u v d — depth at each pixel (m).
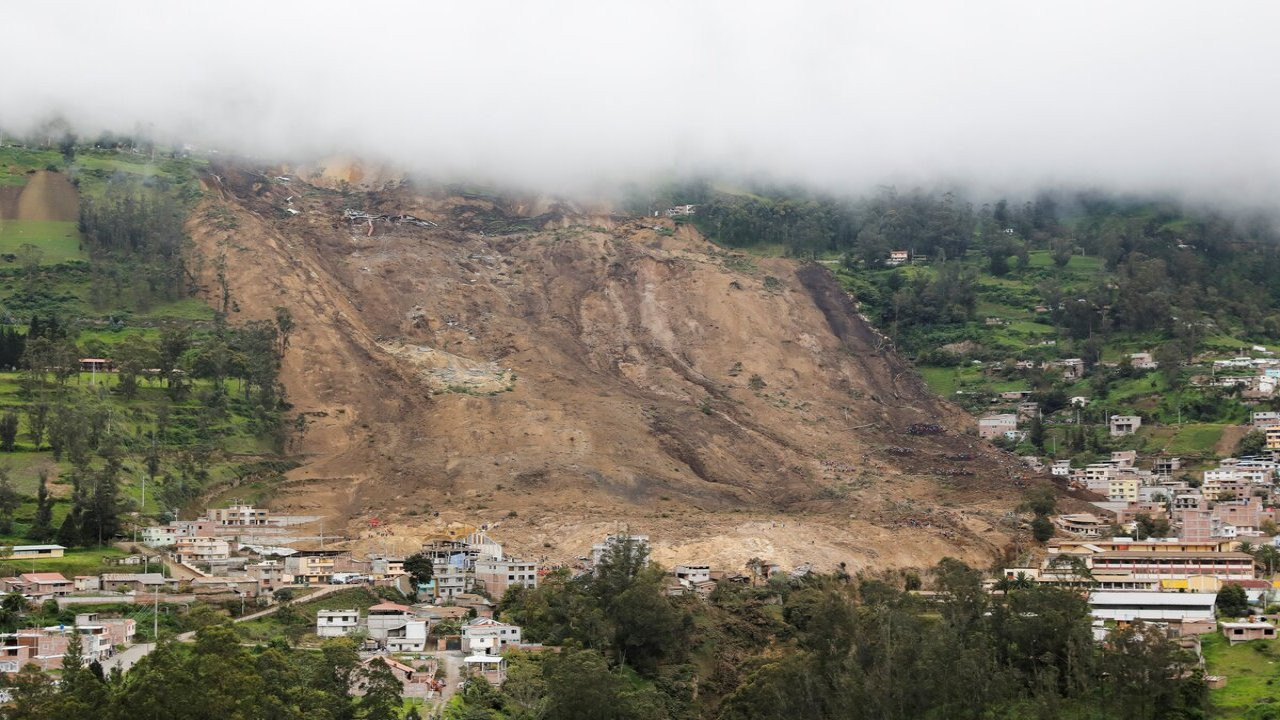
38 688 188.62
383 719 199.25
